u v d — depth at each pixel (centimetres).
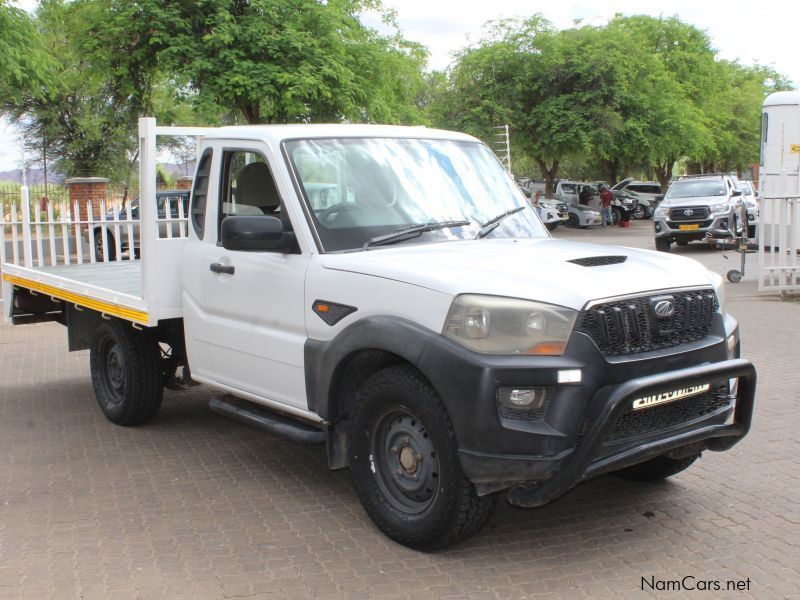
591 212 3666
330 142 514
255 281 509
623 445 400
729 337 456
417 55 2297
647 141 3519
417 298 411
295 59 1923
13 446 642
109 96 2908
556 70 3412
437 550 430
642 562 419
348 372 455
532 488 393
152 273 582
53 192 2223
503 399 383
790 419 674
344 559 428
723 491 518
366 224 486
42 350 1076
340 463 471
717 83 4762
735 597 382
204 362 570
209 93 1834
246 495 527
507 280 400
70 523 484
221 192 548
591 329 388
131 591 397
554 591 389
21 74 1795
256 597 389
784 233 1338
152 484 550
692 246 2506
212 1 1873
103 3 1933
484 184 544
